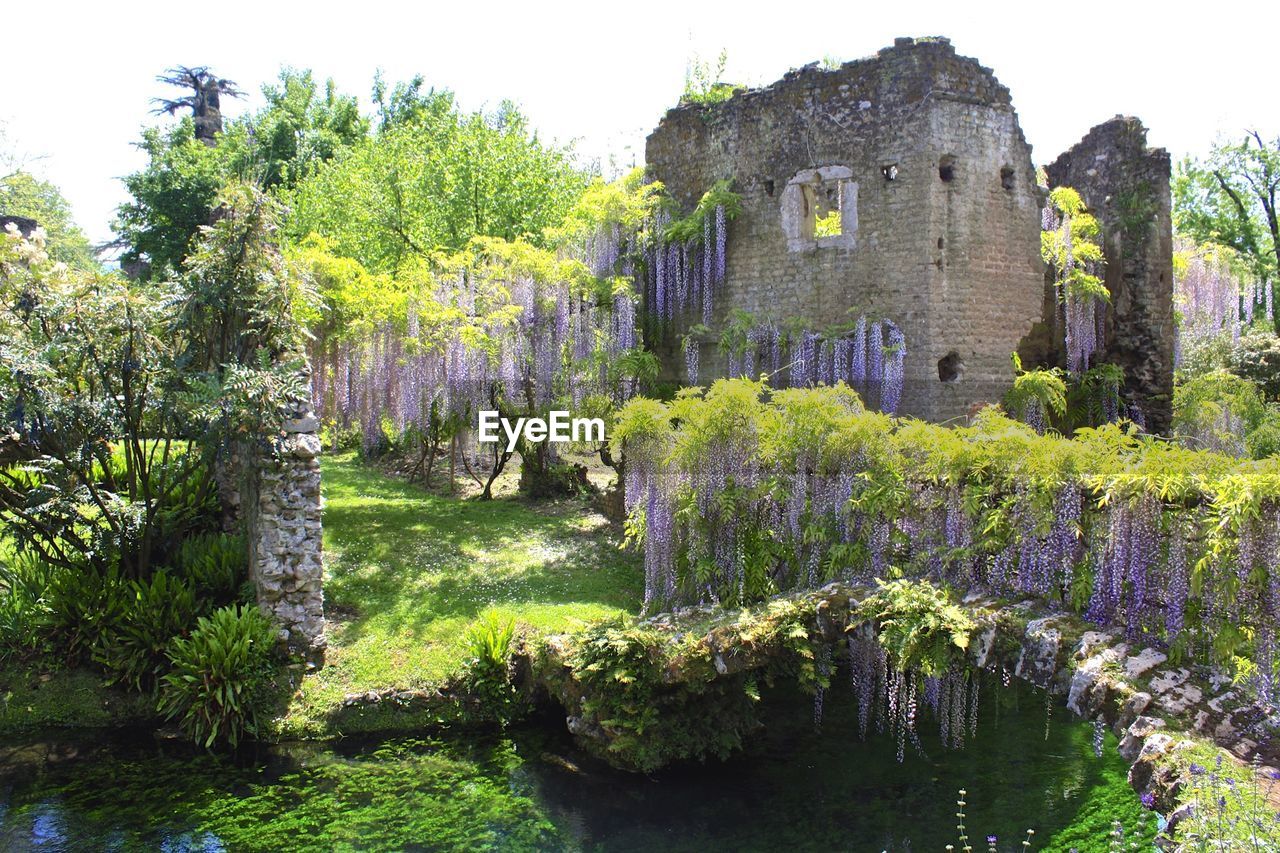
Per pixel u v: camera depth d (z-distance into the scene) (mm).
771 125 13969
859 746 8172
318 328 13727
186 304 9477
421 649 9133
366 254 21234
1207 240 27656
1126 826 6723
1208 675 5926
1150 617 6387
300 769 7770
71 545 9938
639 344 14312
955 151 12641
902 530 8031
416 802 7258
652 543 9078
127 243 35719
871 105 12977
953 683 7137
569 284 13805
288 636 8836
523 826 6922
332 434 17234
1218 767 4863
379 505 14586
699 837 6777
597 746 7898
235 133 34156
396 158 21547
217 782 7551
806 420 8664
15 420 8672
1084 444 7242
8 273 9219
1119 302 14461
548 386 14070
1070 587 6926
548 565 11422
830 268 13391
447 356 13117
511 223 21422
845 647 8406
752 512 8883
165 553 10328
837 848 6582
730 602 8562
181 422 9094
